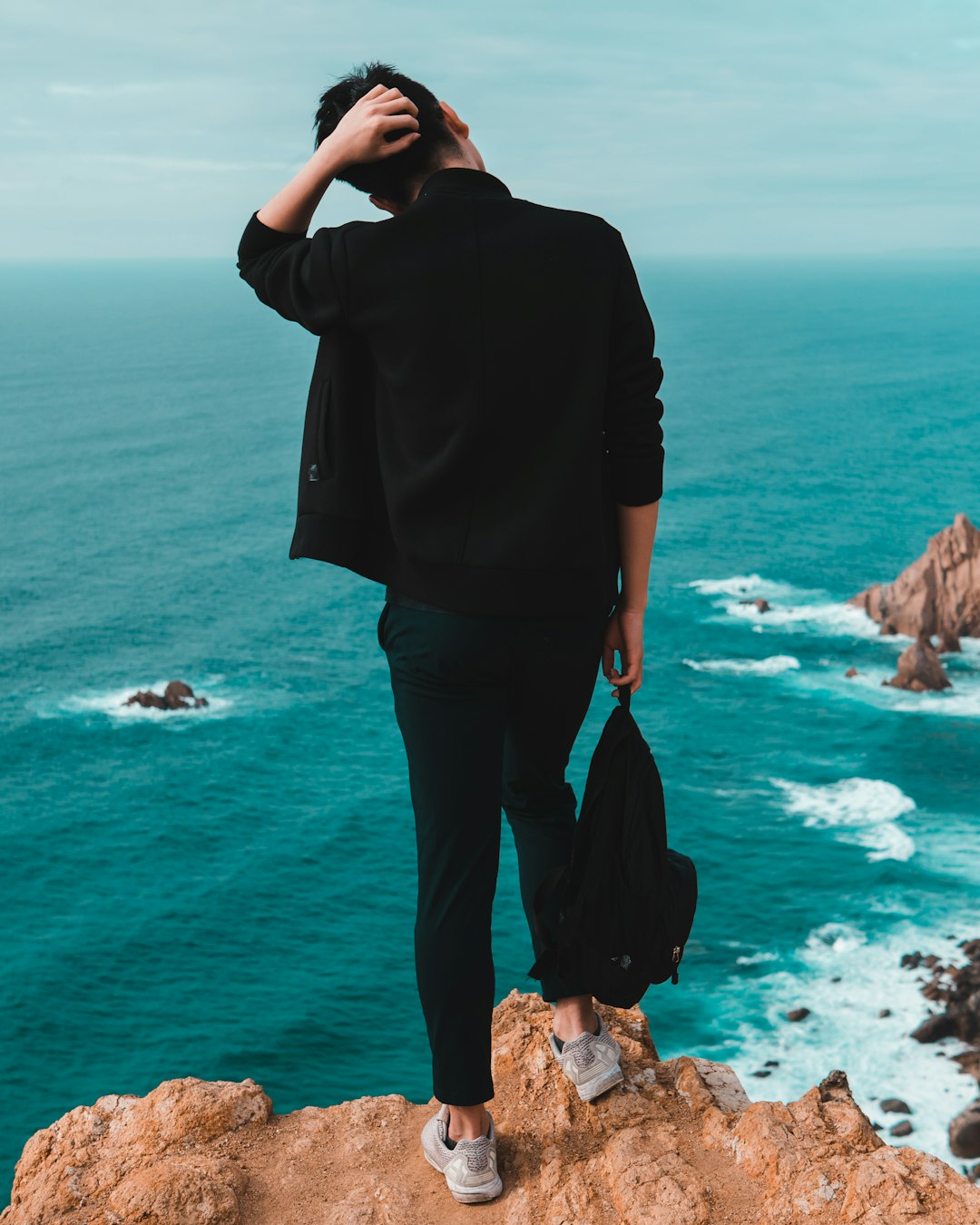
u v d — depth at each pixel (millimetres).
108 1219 2863
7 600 88375
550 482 2334
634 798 2715
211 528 113375
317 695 66938
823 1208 2664
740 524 107812
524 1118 3109
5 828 50250
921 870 44125
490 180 2367
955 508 115750
